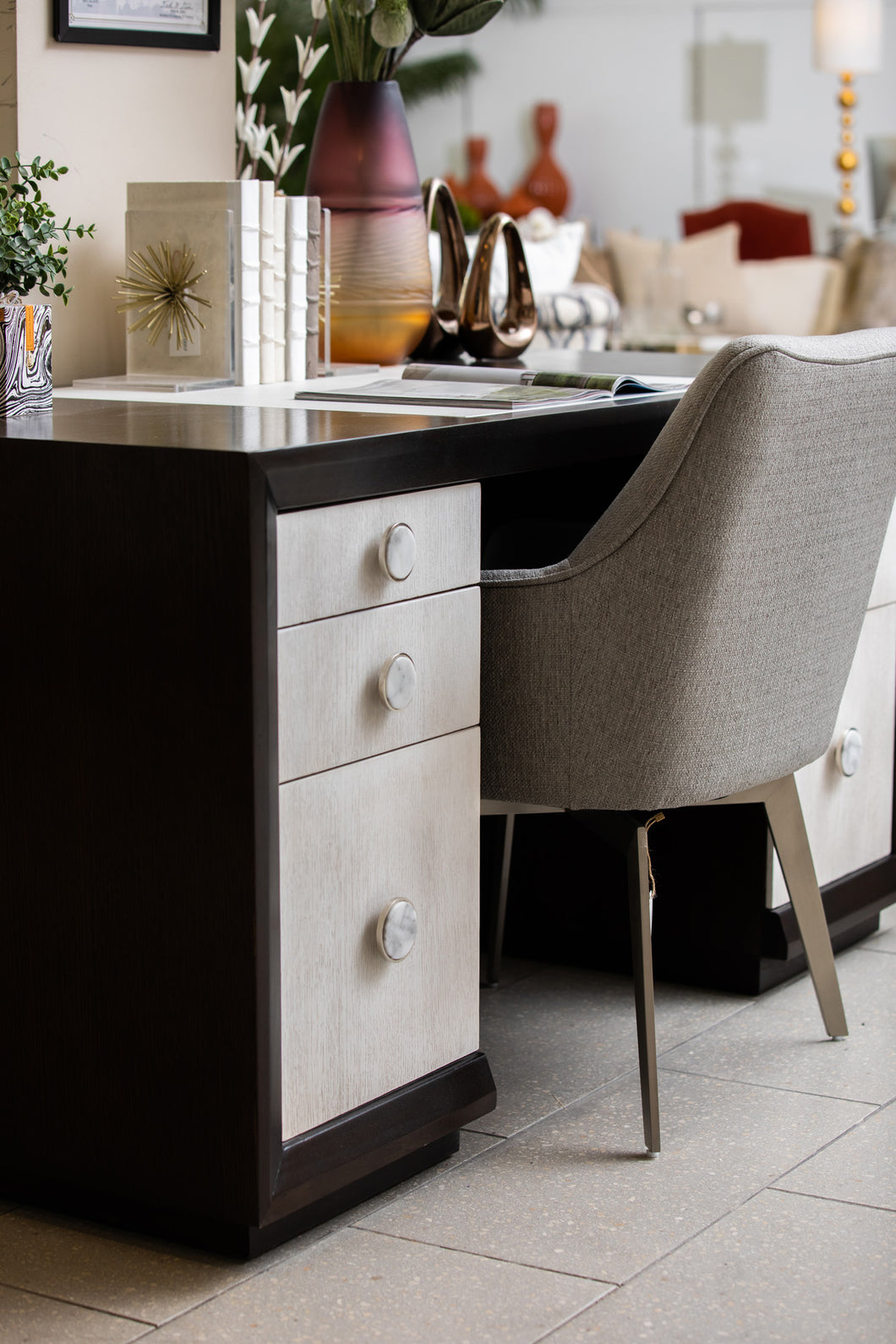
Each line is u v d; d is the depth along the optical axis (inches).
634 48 317.4
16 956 59.6
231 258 80.2
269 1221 55.4
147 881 55.9
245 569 52.2
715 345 236.7
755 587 62.4
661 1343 51.7
